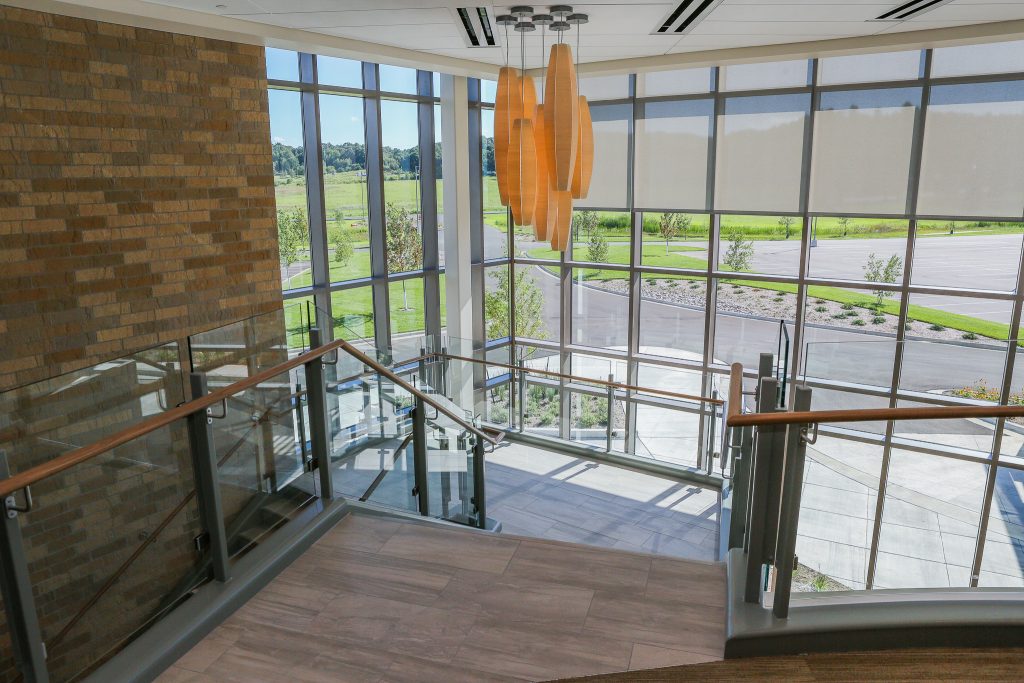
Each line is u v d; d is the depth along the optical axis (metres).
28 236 4.86
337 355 4.20
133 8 4.70
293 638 2.64
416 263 9.91
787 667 2.39
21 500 2.27
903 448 2.48
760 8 5.08
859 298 8.34
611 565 3.06
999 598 2.51
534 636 2.61
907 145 7.56
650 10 5.11
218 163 5.93
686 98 8.68
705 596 2.83
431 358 8.09
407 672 2.45
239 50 5.96
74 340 5.16
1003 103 7.00
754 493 2.49
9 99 4.69
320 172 8.39
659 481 7.41
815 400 4.27
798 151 8.16
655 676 2.38
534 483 7.36
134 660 2.43
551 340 10.87
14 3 4.45
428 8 4.97
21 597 2.15
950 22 5.66
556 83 3.90
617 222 9.78
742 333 9.18
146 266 5.54
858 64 7.67
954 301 7.80
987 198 7.24
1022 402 3.98
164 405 4.12
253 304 6.34
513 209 4.44
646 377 9.85
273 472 3.30
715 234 9.09
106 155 5.21
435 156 9.77
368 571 3.06
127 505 2.56
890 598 2.53
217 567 2.87
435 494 5.40
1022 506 2.51
